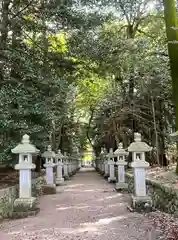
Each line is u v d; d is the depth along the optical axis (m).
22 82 8.63
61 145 24.03
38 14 8.99
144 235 4.68
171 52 8.67
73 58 9.52
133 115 14.49
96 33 9.72
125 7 11.95
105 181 15.82
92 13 9.09
